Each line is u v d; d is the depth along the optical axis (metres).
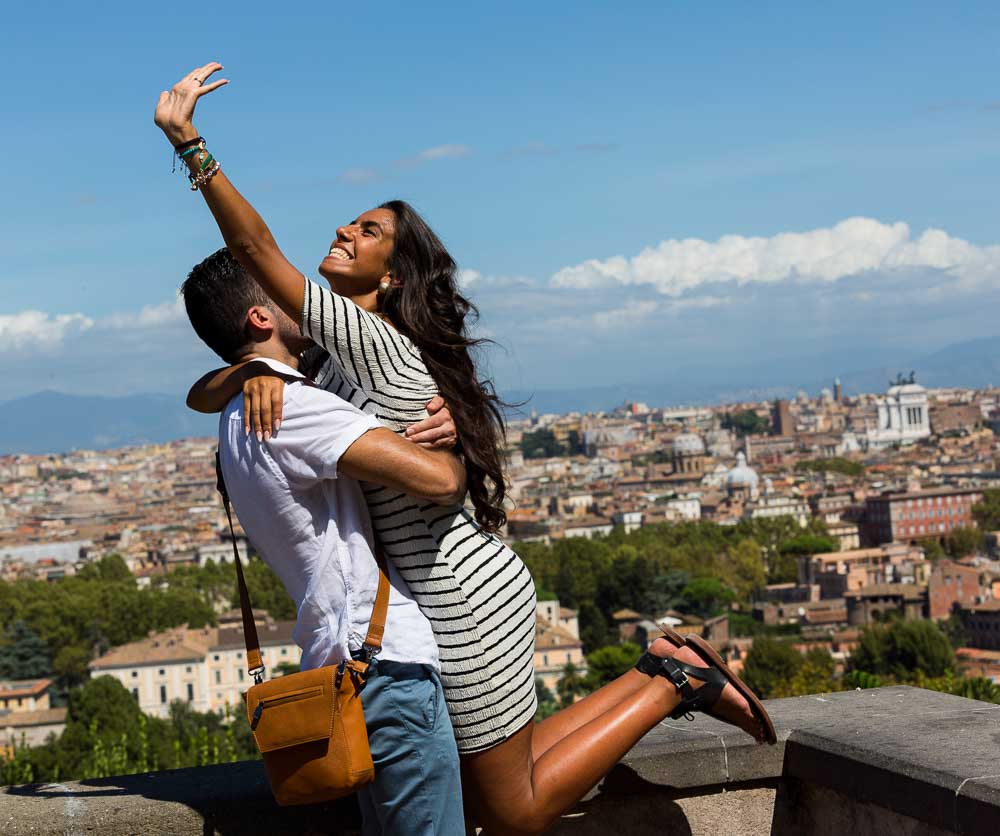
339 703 3.18
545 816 3.46
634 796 3.88
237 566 3.41
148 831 3.49
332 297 3.30
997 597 101.31
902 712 4.12
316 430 3.24
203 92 3.25
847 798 3.86
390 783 3.28
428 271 3.51
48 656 102.44
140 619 108.25
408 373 3.36
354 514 3.31
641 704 3.60
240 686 84.94
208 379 3.49
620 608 110.25
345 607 3.26
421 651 3.26
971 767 3.56
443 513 3.37
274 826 3.56
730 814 3.96
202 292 3.47
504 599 3.38
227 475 3.35
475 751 3.37
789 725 4.02
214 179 3.20
